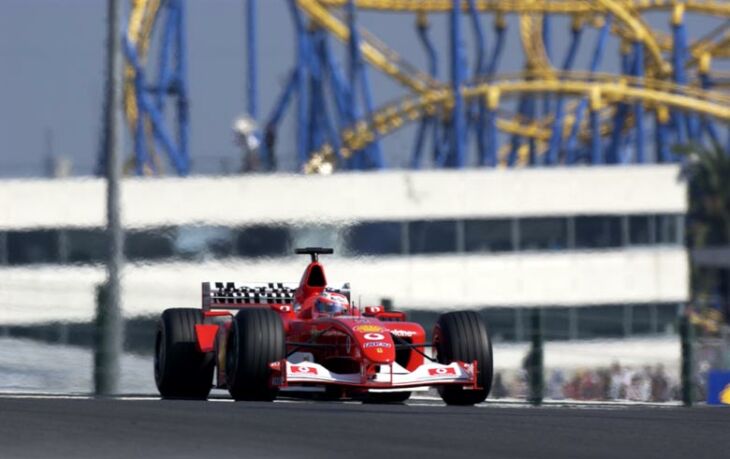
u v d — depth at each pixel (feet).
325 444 113.50
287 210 634.84
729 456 109.40
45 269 618.44
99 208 624.59
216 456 106.01
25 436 117.70
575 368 311.47
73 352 288.51
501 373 244.42
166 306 606.96
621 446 114.83
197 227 618.03
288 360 169.07
